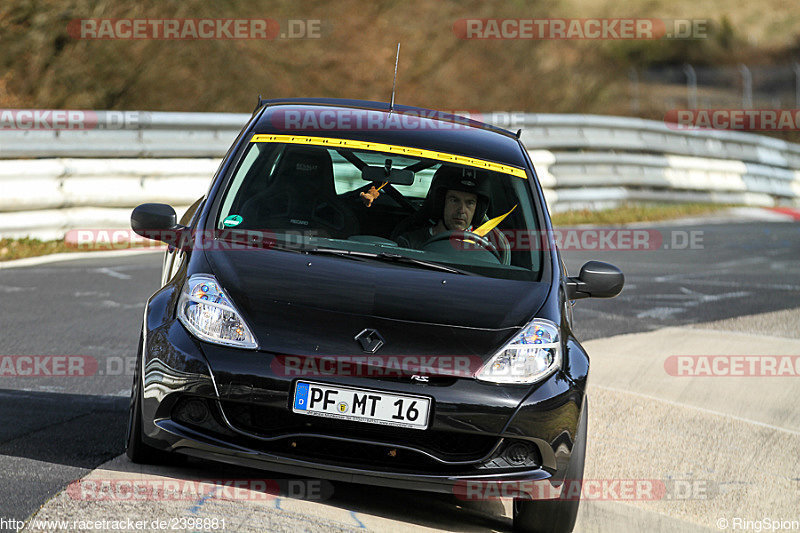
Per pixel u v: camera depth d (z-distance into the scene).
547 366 14.75
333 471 13.85
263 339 13.95
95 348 23.58
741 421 23.64
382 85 76.69
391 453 14.07
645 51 137.50
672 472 19.73
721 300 38.31
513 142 20.31
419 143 18.83
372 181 17.88
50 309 27.23
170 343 14.06
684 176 70.31
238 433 13.91
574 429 14.62
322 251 16.11
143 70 64.06
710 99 116.88
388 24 78.31
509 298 15.87
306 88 72.56
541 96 85.50
